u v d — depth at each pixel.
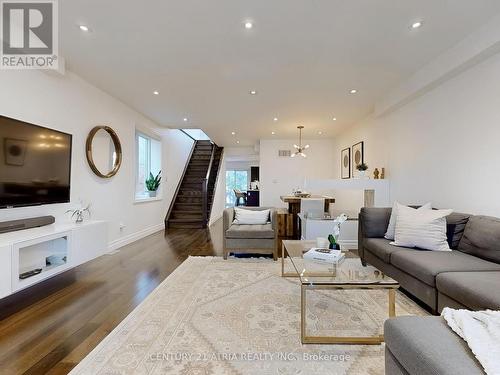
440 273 2.07
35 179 2.82
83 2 2.18
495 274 1.99
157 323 2.14
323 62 3.23
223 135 7.64
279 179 8.22
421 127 3.75
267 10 2.28
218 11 2.29
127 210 4.98
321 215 5.11
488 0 2.17
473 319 1.24
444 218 2.76
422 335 1.19
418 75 3.48
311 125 6.39
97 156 4.09
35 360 1.70
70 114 3.52
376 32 2.61
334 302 2.54
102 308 2.40
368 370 1.62
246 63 3.25
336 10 2.28
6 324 2.13
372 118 5.31
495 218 2.44
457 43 2.82
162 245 4.85
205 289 2.83
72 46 2.86
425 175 3.68
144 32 2.60
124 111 4.83
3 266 2.06
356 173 5.88
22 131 2.67
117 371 1.59
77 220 3.32
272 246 3.92
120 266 3.60
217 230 6.42
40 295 2.67
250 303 2.51
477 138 2.83
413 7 2.25
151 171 6.57
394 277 2.69
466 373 0.96
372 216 3.42
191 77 3.65
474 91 2.85
